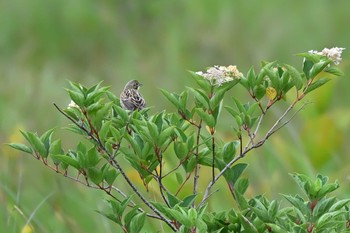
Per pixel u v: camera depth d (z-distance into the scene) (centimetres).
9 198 1055
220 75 723
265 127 1362
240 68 1925
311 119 1270
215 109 732
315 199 683
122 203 725
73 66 2148
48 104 1619
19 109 1591
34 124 1494
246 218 722
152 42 2220
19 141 1287
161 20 2331
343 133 1244
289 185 1141
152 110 1681
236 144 764
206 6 2228
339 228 718
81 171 721
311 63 740
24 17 2281
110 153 732
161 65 1948
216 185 1065
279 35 2041
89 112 704
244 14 2158
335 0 2162
